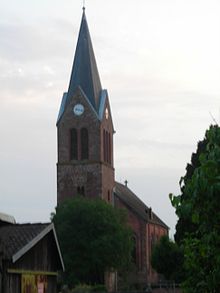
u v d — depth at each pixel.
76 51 114.56
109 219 92.69
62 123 111.88
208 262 13.93
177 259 62.03
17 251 29.52
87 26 115.38
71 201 94.56
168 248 62.78
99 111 111.38
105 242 90.50
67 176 110.62
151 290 72.81
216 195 12.41
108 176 113.12
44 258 33.84
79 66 113.44
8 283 29.53
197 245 14.47
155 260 63.44
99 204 93.75
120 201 116.69
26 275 31.44
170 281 68.12
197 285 14.15
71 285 89.31
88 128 110.81
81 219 92.25
